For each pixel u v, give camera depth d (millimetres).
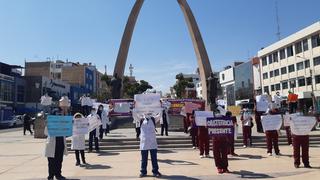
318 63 63219
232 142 14422
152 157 10609
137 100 10992
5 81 65312
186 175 10625
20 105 71688
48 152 10203
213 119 11062
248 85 88938
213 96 31984
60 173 10461
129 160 14109
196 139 17438
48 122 10266
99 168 12250
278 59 76500
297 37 68312
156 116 10922
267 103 21766
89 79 108750
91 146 16891
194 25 33781
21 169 12562
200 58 33531
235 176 10336
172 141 18641
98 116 16969
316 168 11438
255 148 17344
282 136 19750
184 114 22234
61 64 103250
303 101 65188
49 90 77500
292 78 71188
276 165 12188
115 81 32594
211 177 10258
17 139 26703
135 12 33562
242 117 18062
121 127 28625
